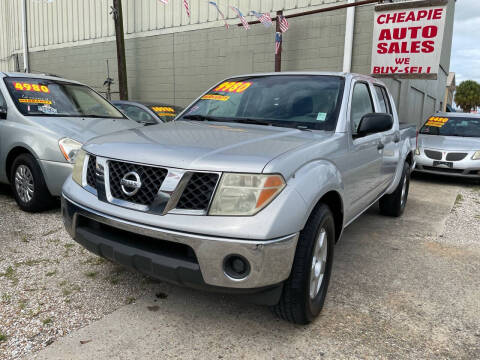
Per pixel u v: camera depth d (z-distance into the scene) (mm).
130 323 2551
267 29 11297
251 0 11469
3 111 4812
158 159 2301
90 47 15391
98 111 5551
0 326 2453
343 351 2361
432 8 8484
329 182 2533
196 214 2160
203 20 12477
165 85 13750
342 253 3988
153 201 2258
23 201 4582
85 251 3604
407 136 5285
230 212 2127
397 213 5363
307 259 2342
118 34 11516
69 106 5266
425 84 16391
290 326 2602
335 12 10289
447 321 2754
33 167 4383
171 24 13180
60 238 3869
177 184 2199
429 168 8477
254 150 2354
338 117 3141
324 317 2734
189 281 2203
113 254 2410
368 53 10055
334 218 2959
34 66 17547
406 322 2715
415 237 4586
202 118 3559
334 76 3623
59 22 16125
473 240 4551
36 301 2756
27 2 17078
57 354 2217
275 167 2191
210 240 2094
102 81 15312
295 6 10766
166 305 2789
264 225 2082
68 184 2812
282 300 2387
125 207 2346
